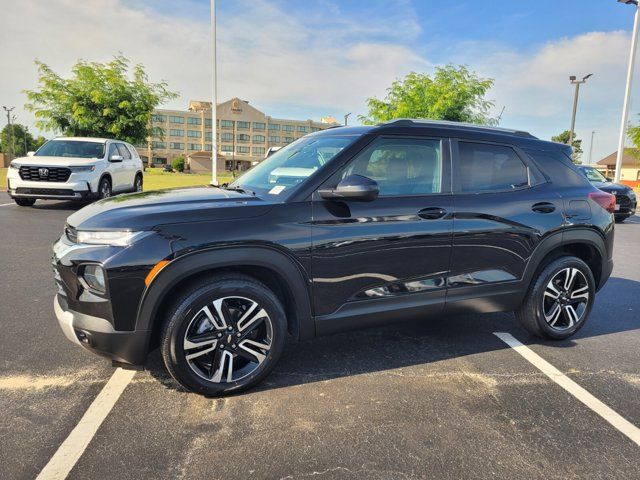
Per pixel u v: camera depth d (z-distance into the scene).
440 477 2.26
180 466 2.29
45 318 4.23
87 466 2.27
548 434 2.64
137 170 14.31
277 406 2.87
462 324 4.42
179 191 3.49
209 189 3.59
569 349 3.88
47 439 2.47
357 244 3.09
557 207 3.83
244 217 2.85
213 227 2.77
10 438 2.47
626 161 64.75
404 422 2.72
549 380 3.31
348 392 3.06
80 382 3.10
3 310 4.41
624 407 2.97
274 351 3.02
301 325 3.07
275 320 2.98
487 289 3.61
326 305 3.10
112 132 18.16
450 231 3.38
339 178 3.12
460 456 2.42
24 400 2.86
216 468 2.29
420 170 3.40
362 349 3.78
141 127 18.94
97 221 2.73
